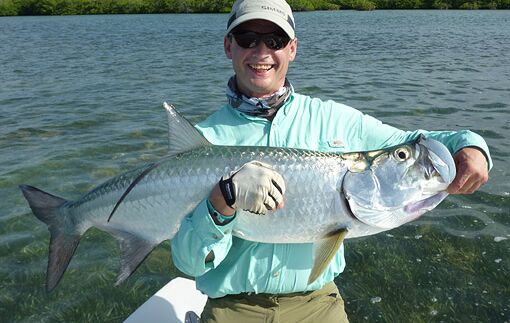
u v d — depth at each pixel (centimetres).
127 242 117
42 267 187
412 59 716
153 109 429
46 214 125
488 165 106
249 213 104
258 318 116
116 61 776
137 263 114
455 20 1702
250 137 119
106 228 120
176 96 484
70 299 171
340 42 997
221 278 114
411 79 547
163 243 205
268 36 113
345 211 105
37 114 422
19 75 648
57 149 318
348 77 570
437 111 393
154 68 689
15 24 2038
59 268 123
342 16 2162
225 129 121
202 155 110
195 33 1332
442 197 106
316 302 118
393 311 161
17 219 221
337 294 123
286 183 104
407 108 404
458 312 159
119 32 1439
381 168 105
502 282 173
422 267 182
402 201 105
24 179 267
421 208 106
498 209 221
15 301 169
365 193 105
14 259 192
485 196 233
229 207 97
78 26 1791
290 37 115
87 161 294
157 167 112
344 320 119
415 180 104
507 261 183
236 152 108
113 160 296
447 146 111
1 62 782
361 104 423
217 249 103
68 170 280
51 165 288
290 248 111
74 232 123
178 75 621
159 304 146
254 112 119
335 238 105
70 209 123
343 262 122
